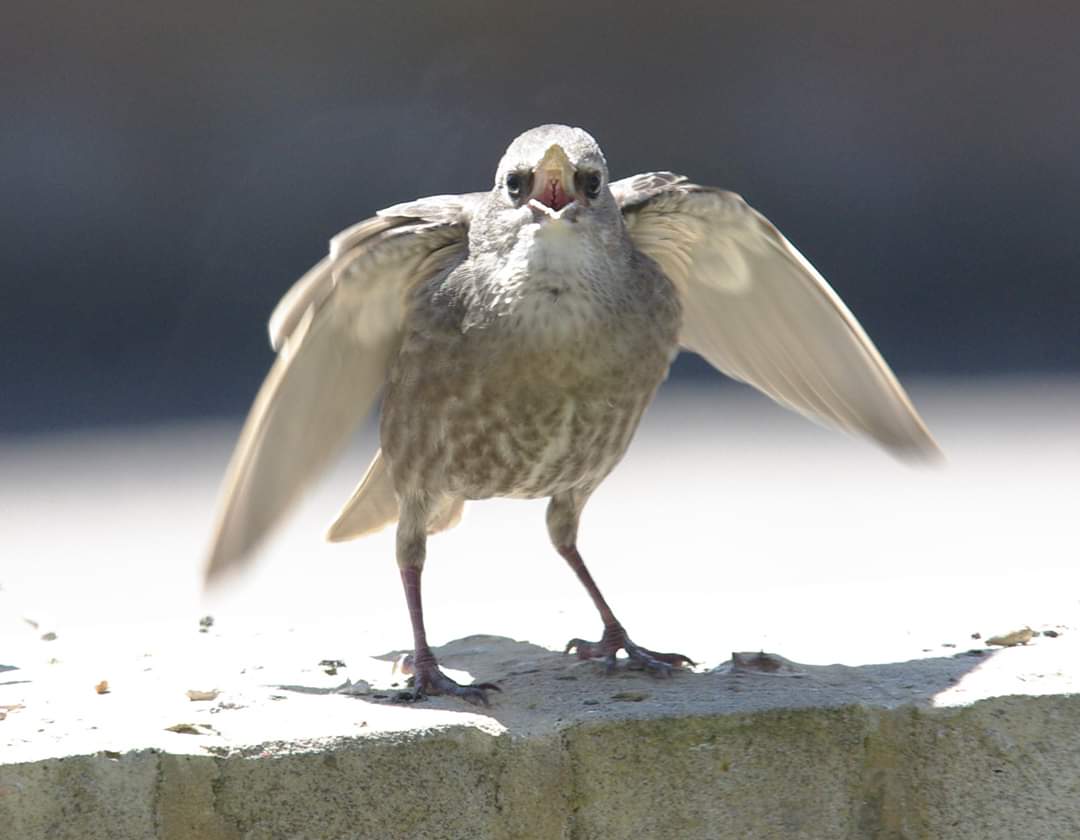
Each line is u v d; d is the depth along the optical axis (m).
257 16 25.03
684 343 9.90
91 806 7.22
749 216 8.77
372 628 9.86
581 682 8.38
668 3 26.73
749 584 11.27
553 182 8.20
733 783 7.73
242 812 7.39
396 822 7.52
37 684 8.42
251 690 8.29
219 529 8.77
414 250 8.46
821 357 9.48
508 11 25.44
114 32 25.05
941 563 11.73
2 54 24.89
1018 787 7.86
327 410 8.95
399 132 25.12
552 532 8.99
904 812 7.85
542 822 7.64
